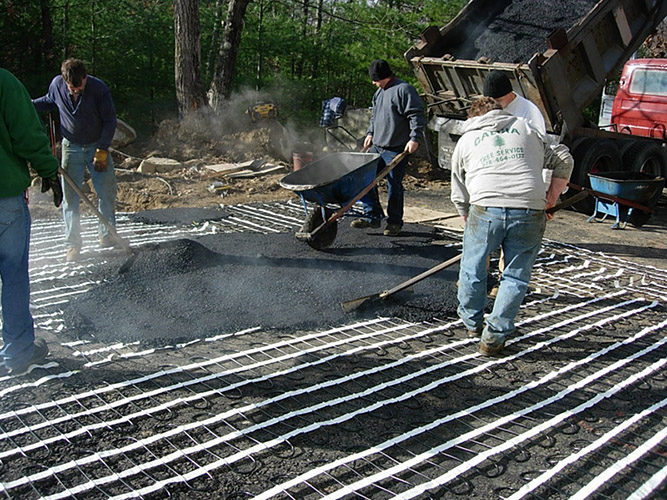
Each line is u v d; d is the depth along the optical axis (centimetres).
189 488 242
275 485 246
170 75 1348
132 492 237
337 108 1198
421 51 850
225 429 283
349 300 437
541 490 249
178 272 482
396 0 1514
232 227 660
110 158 531
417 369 352
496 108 362
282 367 347
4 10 1115
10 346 316
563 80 745
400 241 609
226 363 349
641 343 403
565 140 807
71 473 248
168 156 1040
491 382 339
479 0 859
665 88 984
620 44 797
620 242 691
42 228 624
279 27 1623
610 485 253
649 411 311
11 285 309
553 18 809
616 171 864
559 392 331
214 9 1519
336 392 322
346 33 1703
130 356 352
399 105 567
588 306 471
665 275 565
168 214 705
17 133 296
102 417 289
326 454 268
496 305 361
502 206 342
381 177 540
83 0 1249
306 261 530
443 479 250
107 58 1280
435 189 995
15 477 244
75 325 385
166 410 296
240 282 471
